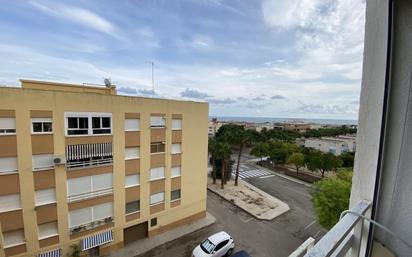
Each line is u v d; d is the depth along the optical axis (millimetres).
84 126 10859
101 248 12234
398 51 1285
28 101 9453
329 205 12055
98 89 13430
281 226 16516
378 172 1399
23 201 9836
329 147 40594
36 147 9828
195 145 15508
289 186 26859
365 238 1456
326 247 1100
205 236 14547
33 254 10328
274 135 56406
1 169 9320
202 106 15539
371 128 1436
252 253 13234
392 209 1370
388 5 1283
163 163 13945
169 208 14641
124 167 12352
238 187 25062
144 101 12633
